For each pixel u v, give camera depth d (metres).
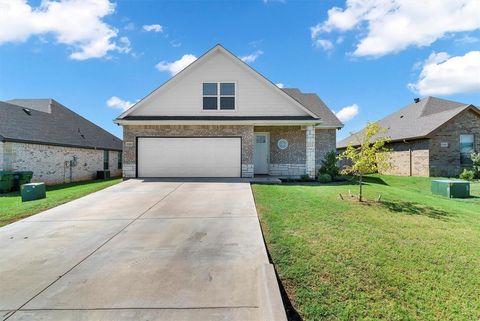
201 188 10.16
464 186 10.81
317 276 3.67
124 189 10.02
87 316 2.81
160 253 4.36
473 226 5.94
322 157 16.64
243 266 3.89
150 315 2.82
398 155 19.25
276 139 15.11
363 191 9.73
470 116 16.70
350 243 4.75
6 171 13.04
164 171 13.05
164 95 13.48
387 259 4.17
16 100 21.77
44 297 3.16
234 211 6.86
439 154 16.58
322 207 7.22
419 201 8.47
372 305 3.12
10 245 4.77
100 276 3.63
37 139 15.08
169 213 6.75
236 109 13.63
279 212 6.68
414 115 20.91
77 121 22.86
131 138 12.97
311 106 17.89
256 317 2.79
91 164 20.45
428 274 3.78
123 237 5.11
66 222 6.10
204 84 13.59
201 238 5.01
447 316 2.98
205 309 2.92
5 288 3.37
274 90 13.70
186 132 13.08
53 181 16.33
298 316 2.93
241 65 13.62
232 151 13.16
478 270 3.91
